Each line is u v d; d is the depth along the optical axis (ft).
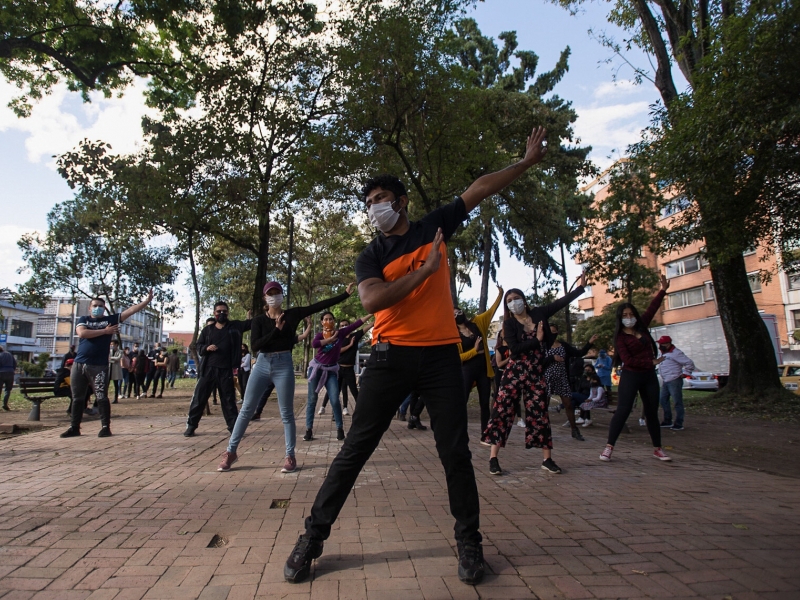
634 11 48.73
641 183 51.88
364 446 9.71
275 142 56.85
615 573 9.43
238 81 50.34
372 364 9.89
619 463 20.57
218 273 111.04
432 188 55.72
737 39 27.63
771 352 45.52
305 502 14.10
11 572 9.37
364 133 48.29
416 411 30.14
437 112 46.98
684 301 128.77
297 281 113.91
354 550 10.56
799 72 25.26
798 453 23.85
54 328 217.97
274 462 19.89
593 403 34.53
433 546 10.79
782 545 10.89
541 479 17.48
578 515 13.08
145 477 16.99
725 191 31.01
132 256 84.89
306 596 8.50
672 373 32.50
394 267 9.74
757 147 28.12
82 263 84.28
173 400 55.36
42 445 23.34
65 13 46.83
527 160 10.77
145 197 48.39
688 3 45.37
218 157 50.01
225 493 14.99
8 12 44.06
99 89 56.44
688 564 9.84
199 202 51.80
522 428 31.24
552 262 91.20
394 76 44.47
